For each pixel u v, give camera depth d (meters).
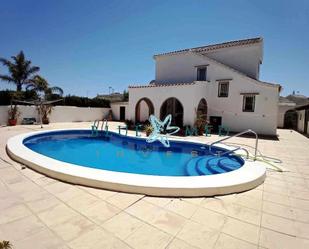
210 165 9.05
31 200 4.13
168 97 18.23
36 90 25.97
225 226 3.47
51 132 14.58
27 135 12.03
